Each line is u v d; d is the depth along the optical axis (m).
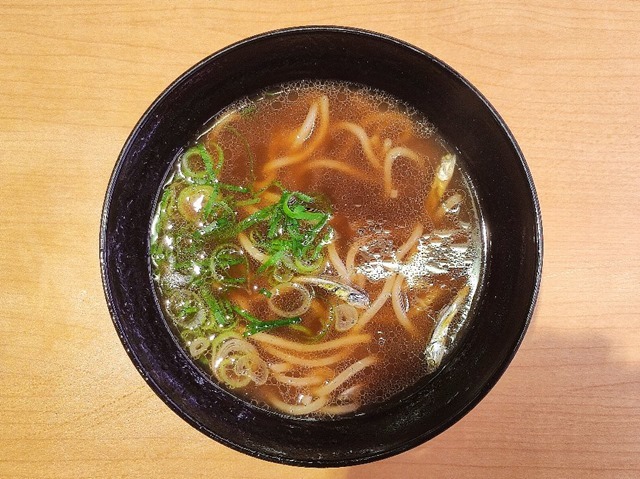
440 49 0.22
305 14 0.22
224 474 0.21
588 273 0.21
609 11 0.22
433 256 0.22
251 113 0.22
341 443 0.20
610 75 0.22
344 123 0.22
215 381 0.21
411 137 0.22
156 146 0.20
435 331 0.21
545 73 0.22
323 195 0.22
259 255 0.21
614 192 0.22
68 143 0.22
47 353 0.21
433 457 0.21
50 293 0.21
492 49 0.22
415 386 0.21
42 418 0.21
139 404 0.21
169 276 0.21
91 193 0.22
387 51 0.20
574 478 0.21
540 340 0.21
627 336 0.21
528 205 0.19
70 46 0.22
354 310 0.21
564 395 0.21
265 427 0.20
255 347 0.21
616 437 0.21
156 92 0.22
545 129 0.22
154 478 0.21
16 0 0.22
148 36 0.22
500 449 0.21
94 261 0.21
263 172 0.22
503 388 0.21
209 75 0.20
